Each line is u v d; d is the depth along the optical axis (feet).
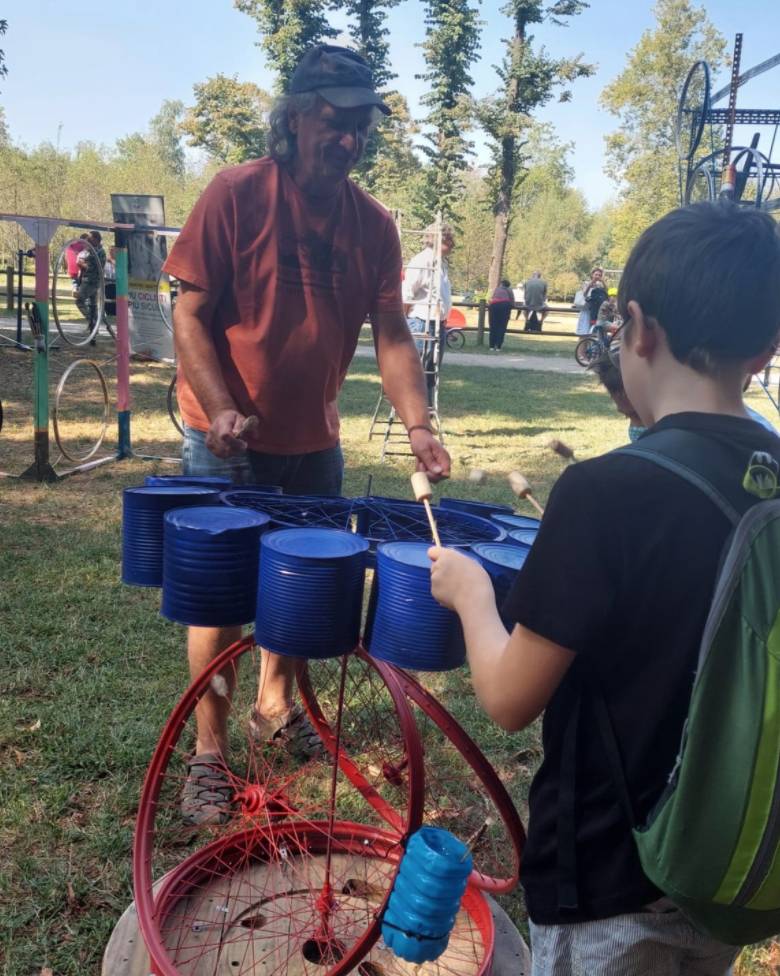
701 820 3.83
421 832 5.94
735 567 3.83
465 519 7.39
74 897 8.22
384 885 8.26
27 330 60.23
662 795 4.05
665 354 4.34
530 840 4.67
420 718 11.94
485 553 5.92
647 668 4.16
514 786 10.73
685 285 4.10
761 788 3.72
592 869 4.39
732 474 4.14
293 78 8.79
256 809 8.86
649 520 4.08
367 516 7.50
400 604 5.65
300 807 9.69
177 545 6.39
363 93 8.44
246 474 9.45
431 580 5.32
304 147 8.67
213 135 169.37
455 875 5.62
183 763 10.43
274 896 8.11
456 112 131.75
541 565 4.16
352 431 34.30
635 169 184.75
